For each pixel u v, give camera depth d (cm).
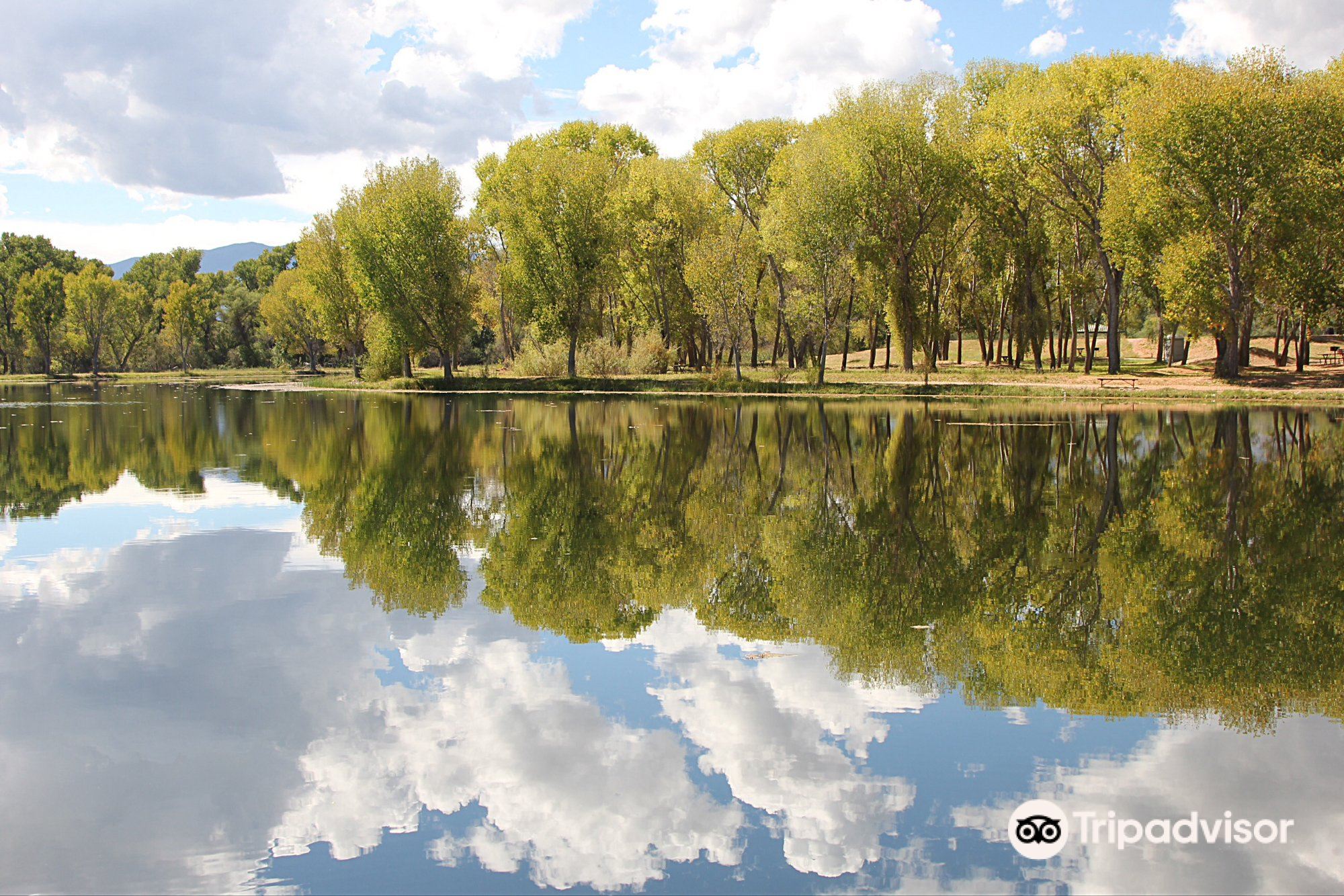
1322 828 655
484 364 9406
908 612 1172
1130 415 3744
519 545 1545
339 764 758
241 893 584
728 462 2517
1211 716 852
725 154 6131
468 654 1013
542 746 792
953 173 4834
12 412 4400
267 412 4303
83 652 1013
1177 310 4494
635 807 690
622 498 1975
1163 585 1288
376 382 6800
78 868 613
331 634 1077
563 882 596
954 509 1833
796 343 7550
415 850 636
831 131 5112
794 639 1068
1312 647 1034
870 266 4988
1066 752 778
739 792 710
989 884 594
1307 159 4184
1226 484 2062
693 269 5569
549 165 5688
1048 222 5566
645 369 6238
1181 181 4272
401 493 2038
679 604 1209
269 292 11631
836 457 2602
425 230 5678
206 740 803
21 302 10300
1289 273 4288
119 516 1783
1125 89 4881
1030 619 1141
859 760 764
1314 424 3341
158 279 13512
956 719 844
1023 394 4753
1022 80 5328
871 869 608
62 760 763
